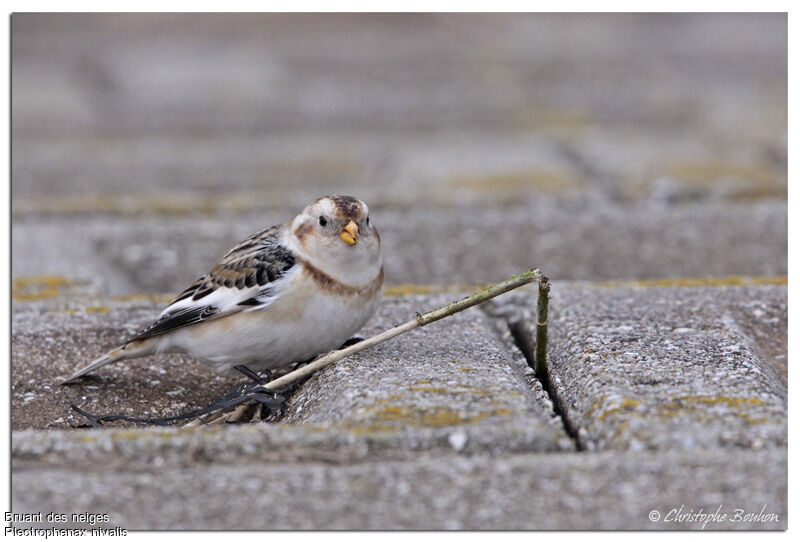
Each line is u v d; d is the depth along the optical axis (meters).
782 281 11.42
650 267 13.49
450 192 17.77
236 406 8.62
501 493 6.24
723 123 24.44
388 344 9.09
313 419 7.66
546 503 6.15
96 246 14.86
